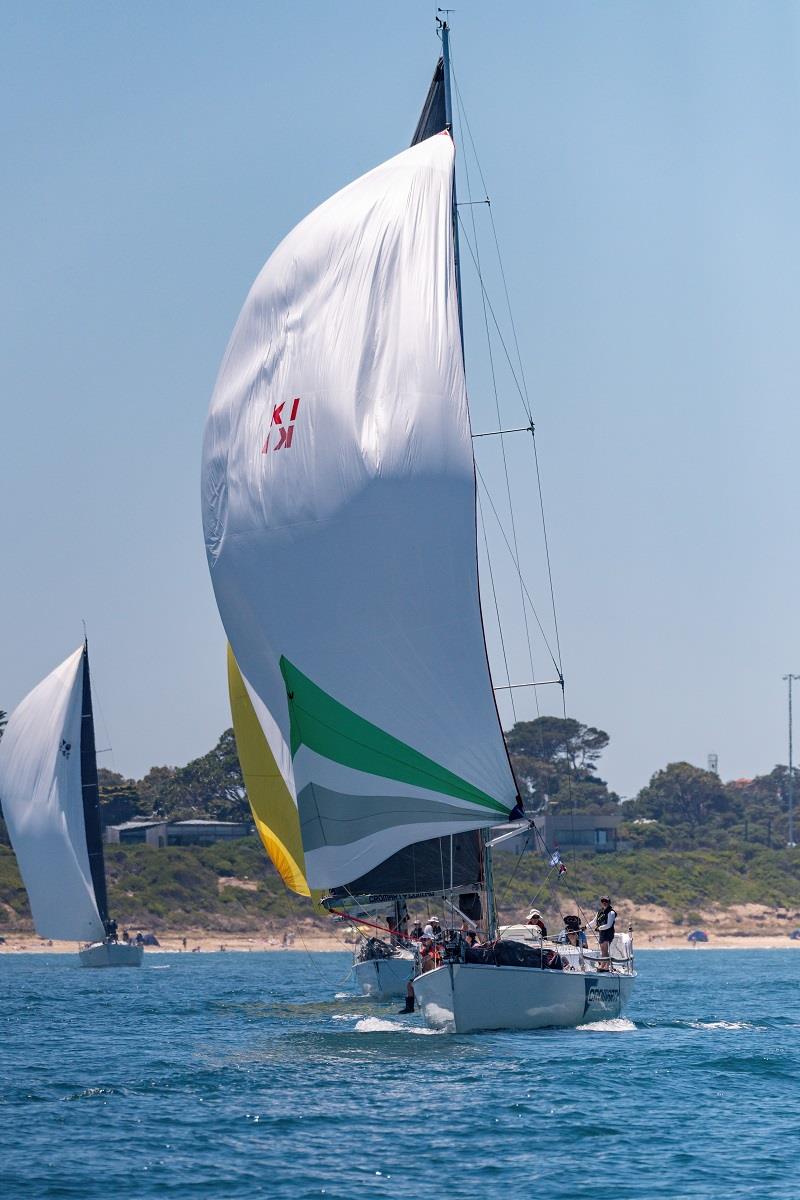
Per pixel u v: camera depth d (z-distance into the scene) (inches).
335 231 4421.8
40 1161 2765.7
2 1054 4308.6
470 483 4124.0
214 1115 3186.5
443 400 4175.7
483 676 4069.9
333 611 4151.1
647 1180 2640.3
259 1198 2511.1
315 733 4153.5
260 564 4308.6
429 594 4074.8
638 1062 3902.6
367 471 4136.3
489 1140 2945.4
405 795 4035.4
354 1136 2977.4
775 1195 2532.0
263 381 4424.2
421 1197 2519.7
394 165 4483.3
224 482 4461.1
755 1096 3449.8
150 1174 2669.8
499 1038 4192.9
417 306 4279.0
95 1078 3742.6
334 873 4121.6
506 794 4047.7
